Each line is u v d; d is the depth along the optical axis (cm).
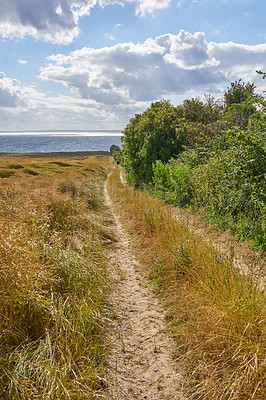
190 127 1559
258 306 267
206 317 278
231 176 632
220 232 625
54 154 8288
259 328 243
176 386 241
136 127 2180
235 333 246
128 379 253
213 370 231
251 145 582
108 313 360
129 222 882
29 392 199
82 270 398
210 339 246
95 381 237
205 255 419
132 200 1115
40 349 235
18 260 275
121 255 613
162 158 1666
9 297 258
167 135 1720
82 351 260
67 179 1214
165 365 269
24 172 2252
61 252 400
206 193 809
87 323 305
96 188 1468
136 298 414
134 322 350
